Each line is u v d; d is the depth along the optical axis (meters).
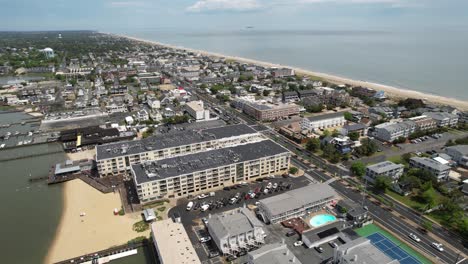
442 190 176.12
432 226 148.12
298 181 190.38
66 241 140.25
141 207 164.00
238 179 189.12
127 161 199.75
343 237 135.00
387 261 112.31
